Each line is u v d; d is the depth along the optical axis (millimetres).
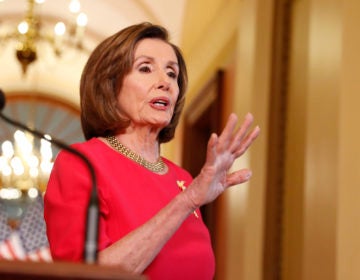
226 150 3039
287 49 8031
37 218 5270
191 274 3271
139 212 3213
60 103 19078
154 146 3541
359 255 5570
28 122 19047
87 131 3561
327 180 5875
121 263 2896
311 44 6508
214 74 10297
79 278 1749
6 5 15195
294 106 7605
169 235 2977
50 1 15078
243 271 7922
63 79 18516
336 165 5746
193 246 3311
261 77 8141
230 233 8656
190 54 12828
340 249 5609
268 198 7785
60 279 1741
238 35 9188
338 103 5809
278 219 7742
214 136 2971
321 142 6055
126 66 3453
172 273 3213
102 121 3457
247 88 8414
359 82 5781
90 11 15258
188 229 3332
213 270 3406
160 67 3500
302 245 6930
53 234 3086
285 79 7992
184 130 12562
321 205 5941
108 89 3469
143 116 3434
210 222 10016
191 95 12539
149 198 3283
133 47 3477
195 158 12320
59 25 12820
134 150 3453
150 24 3562
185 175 3699
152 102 3449
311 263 6043
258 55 8203
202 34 11742
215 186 3049
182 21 13227
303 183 7062
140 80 3453
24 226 5238
